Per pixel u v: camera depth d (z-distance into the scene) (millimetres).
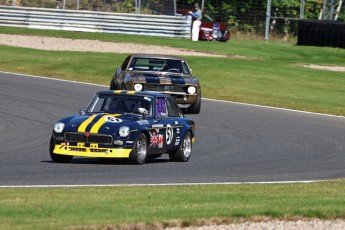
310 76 81625
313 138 49125
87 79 72938
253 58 94000
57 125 35062
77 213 21953
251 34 123312
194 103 56625
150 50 92875
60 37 99375
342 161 41312
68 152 34750
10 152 38406
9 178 30047
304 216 23859
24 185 28172
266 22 119688
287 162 39938
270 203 25266
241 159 40156
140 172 33281
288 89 73062
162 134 36906
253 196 26719
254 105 63469
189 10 118625
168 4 112938
